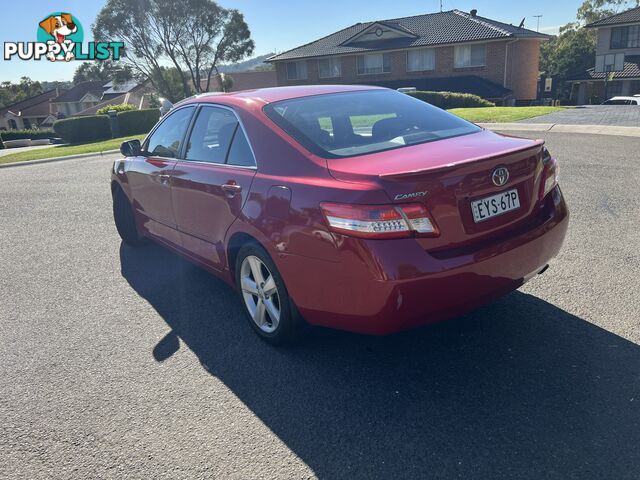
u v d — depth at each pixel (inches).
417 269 99.8
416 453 94.0
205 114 158.4
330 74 1610.5
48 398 119.2
